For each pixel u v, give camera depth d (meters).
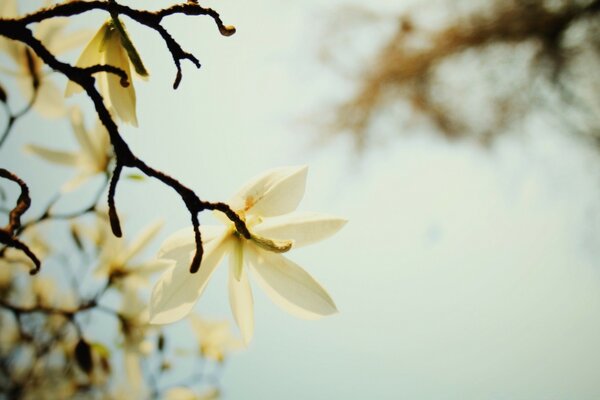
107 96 0.52
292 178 0.54
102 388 0.90
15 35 0.47
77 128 0.71
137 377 0.82
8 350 0.89
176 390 0.96
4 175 0.48
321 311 0.53
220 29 0.50
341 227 0.54
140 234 0.84
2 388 0.88
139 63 0.52
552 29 2.23
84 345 0.76
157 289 0.51
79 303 0.81
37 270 0.47
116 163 0.48
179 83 0.50
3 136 0.66
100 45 0.52
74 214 0.71
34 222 0.70
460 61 2.48
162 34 0.49
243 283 0.54
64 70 0.47
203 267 0.52
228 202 0.53
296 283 0.54
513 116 2.46
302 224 0.54
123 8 0.49
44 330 0.87
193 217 0.49
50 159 0.72
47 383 0.89
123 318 0.80
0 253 0.74
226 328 1.05
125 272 0.81
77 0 0.48
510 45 2.37
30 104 0.66
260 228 0.54
